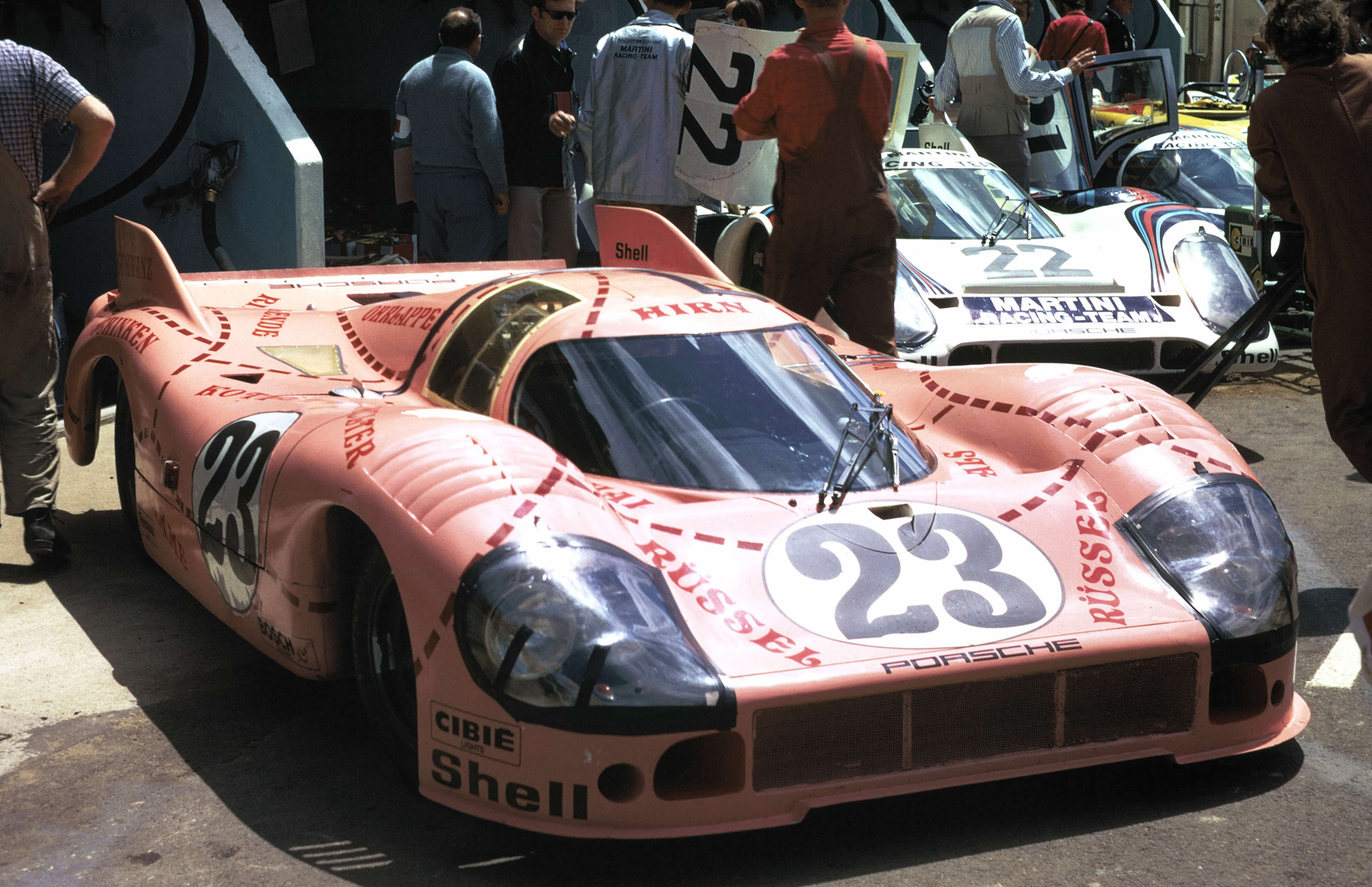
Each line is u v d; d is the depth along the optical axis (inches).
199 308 164.4
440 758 95.5
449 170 279.7
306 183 289.4
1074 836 101.0
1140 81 327.9
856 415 125.5
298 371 146.6
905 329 222.1
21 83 159.9
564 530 96.0
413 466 102.5
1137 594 106.3
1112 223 267.1
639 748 88.7
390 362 151.0
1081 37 364.5
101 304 179.6
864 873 95.9
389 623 106.1
